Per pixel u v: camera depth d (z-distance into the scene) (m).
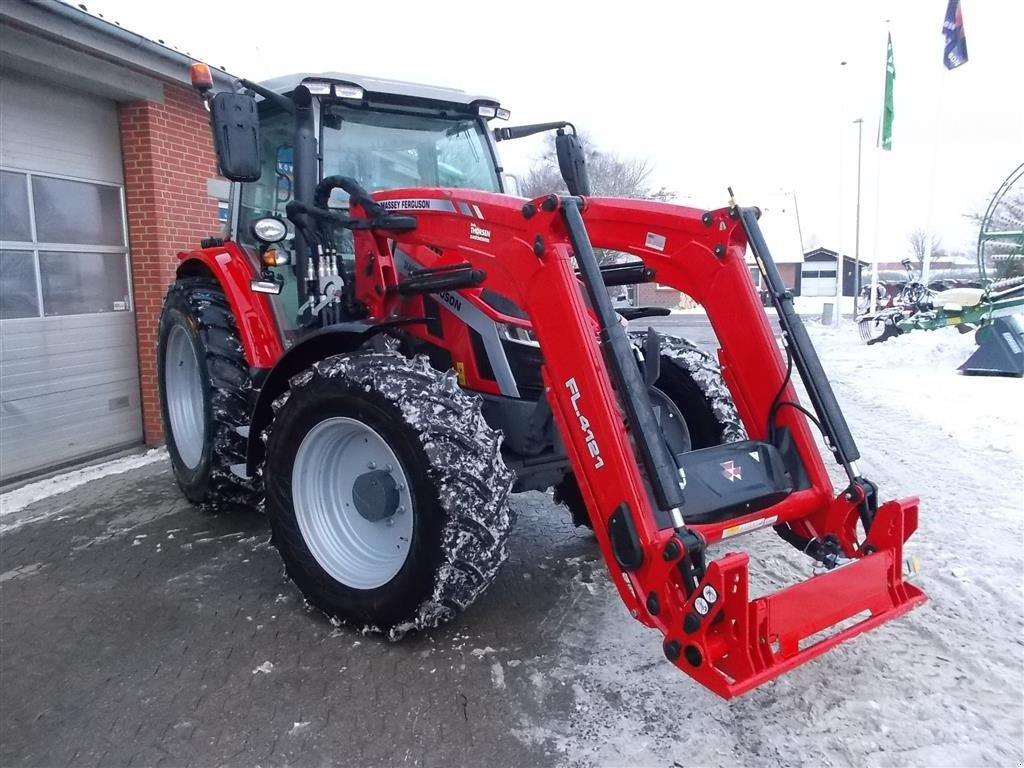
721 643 2.17
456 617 3.21
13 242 5.39
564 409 2.57
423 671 2.85
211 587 3.66
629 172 33.81
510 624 3.18
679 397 3.76
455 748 2.42
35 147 5.56
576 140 4.33
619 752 2.36
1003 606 3.21
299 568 3.24
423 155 4.16
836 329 19.17
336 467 3.26
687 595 2.28
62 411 5.84
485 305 3.29
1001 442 5.91
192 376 4.80
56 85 5.70
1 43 4.88
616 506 2.41
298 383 3.15
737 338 2.94
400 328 3.43
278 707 2.67
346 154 3.89
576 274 2.88
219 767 2.38
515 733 2.48
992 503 4.50
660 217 3.11
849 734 2.40
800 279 44.84
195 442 4.73
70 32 5.11
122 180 6.36
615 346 2.42
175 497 5.09
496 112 4.29
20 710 2.71
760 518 2.59
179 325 4.61
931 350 10.94
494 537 2.76
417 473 2.75
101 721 2.63
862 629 2.37
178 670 2.93
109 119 6.21
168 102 6.48
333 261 3.65
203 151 6.97
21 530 4.51
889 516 2.54
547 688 2.72
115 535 4.39
